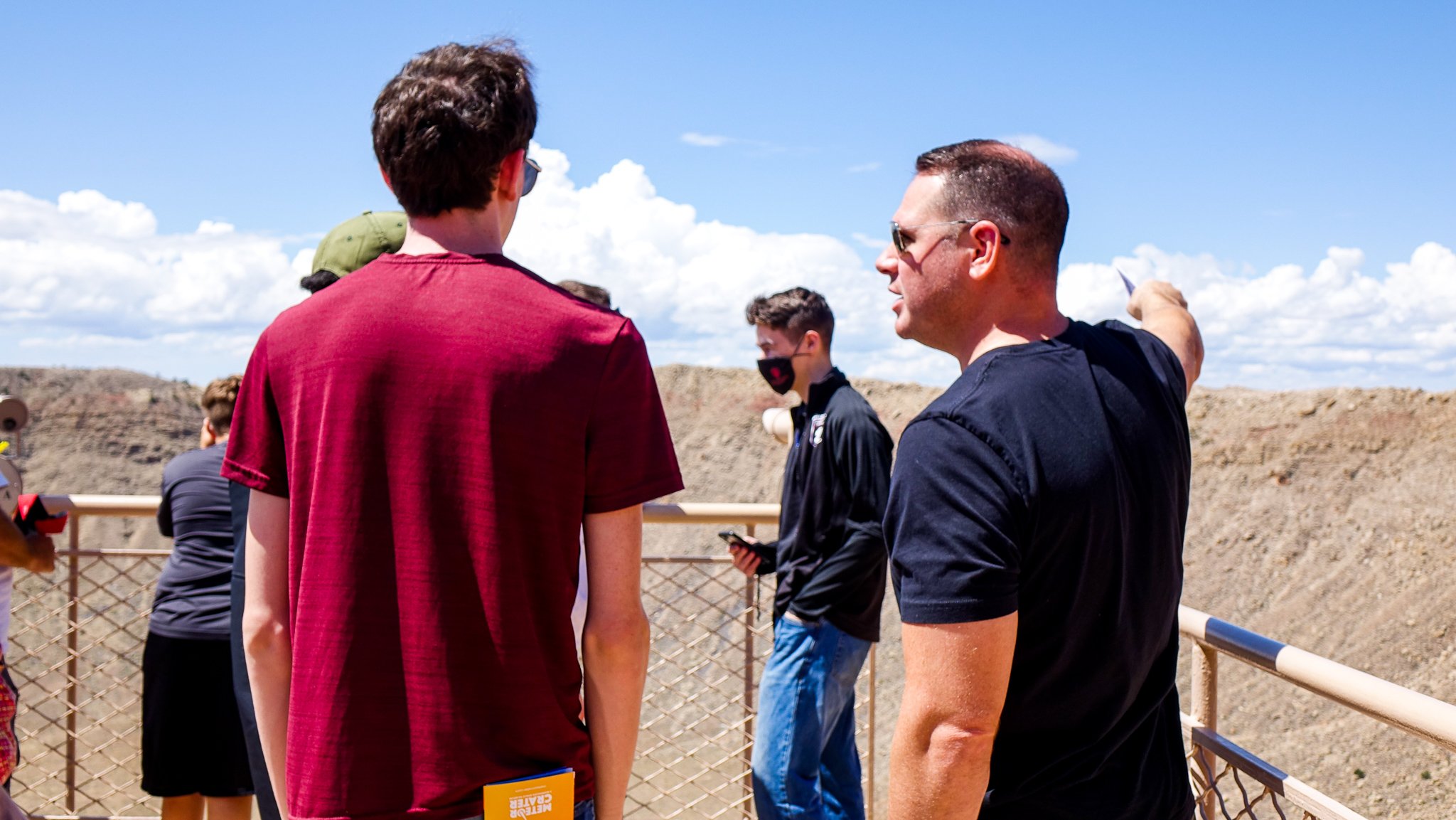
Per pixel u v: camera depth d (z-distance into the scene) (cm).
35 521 247
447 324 128
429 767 127
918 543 130
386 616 128
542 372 127
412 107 132
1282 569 2684
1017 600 129
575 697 140
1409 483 2783
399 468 127
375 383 128
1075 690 135
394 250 203
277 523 140
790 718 291
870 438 286
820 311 311
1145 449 136
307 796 129
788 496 305
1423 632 2191
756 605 340
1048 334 143
